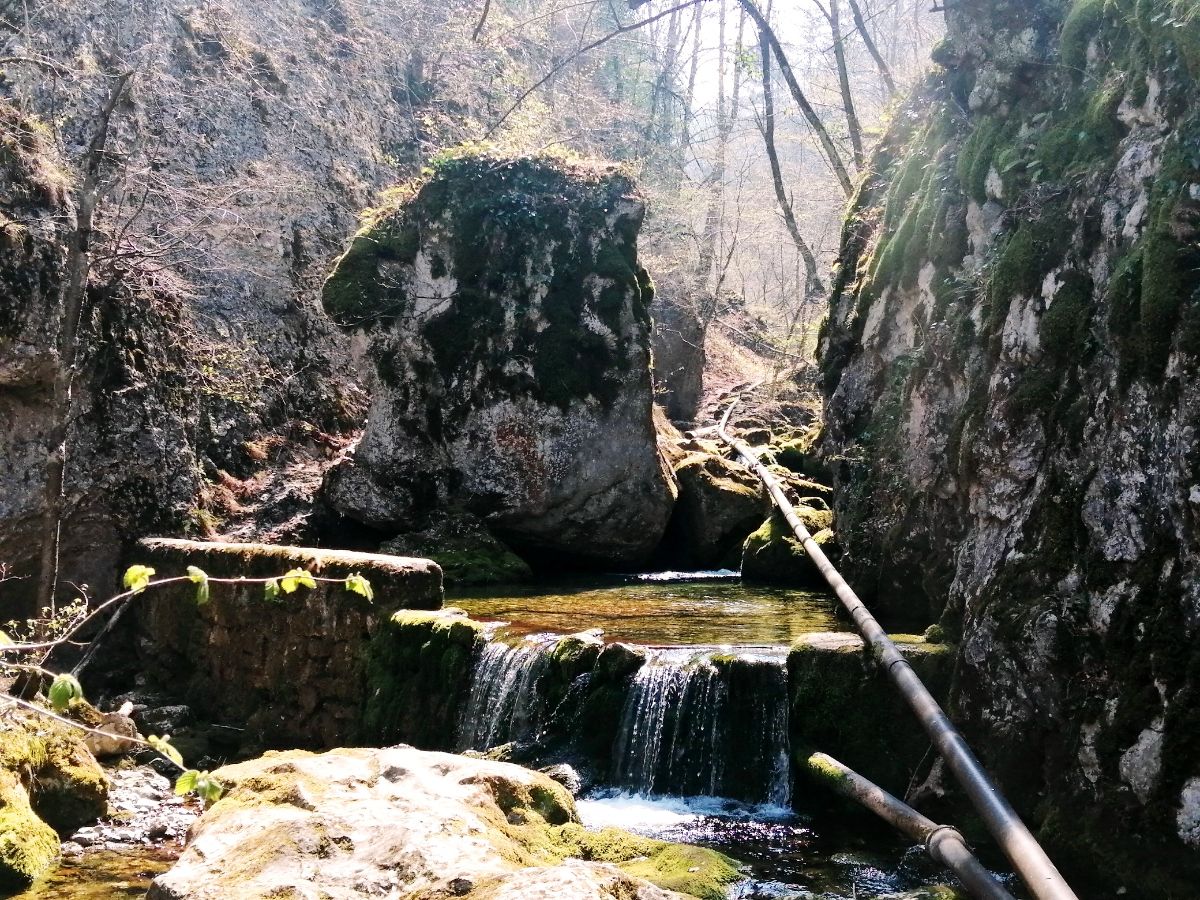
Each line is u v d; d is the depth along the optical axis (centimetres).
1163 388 542
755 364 2598
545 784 533
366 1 1909
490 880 339
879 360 996
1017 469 639
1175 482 526
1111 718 536
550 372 1198
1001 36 857
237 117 1443
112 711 888
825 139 1308
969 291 813
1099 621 555
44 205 953
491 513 1208
